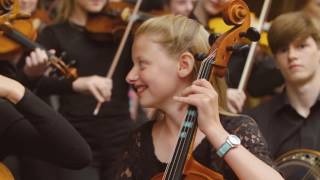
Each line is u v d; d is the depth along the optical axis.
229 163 2.39
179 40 2.66
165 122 2.74
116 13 4.61
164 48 2.65
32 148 2.67
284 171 3.31
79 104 4.36
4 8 3.06
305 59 3.73
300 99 3.76
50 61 4.13
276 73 4.96
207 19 5.01
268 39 3.86
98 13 4.57
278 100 3.82
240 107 4.09
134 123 4.56
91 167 4.27
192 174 2.50
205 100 2.40
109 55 4.53
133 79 2.69
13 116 2.60
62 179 4.09
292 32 3.72
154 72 2.65
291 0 4.51
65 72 4.18
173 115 2.67
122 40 4.49
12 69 3.63
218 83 2.68
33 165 4.09
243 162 2.37
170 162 2.47
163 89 2.65
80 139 2.71
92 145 4.36
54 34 4.51
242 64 4.50
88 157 2.72
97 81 4.18
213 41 2.65
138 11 4.81
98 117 4.36
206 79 2.53
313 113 3.76
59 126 2.65
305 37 3.71
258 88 5.00
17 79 3.96
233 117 2.62
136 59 2.70
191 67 2.63
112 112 4.40
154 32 2.67
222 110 2.69
